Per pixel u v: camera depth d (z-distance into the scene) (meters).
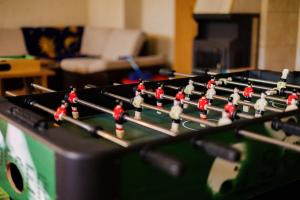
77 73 5.40
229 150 1.13
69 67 5.52
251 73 2.70
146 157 1.13
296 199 1.66
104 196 1.11
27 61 4.38
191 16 5.27
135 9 6.38
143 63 5.38
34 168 1.34
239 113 1.69
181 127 1.82
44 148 1.24
